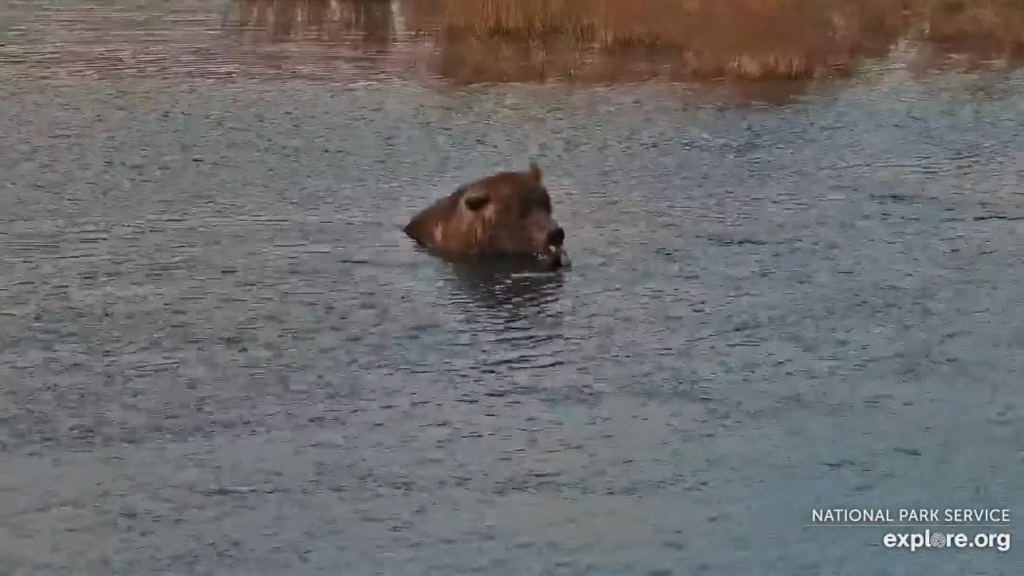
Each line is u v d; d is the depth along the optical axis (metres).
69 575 11.81
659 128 27.12
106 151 25.92
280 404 14.92
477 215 19.17
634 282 18.28
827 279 18.39
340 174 24.11
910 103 29.14
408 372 15.66
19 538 12.37
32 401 15.02
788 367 15.68
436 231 19.77
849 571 11.77
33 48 36.62
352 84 31.73
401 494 13.03
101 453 13.91
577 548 12.09
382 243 20.03
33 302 17.84
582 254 19.39
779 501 12.85
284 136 26.94
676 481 13.21
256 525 12.53
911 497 12.90
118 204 22.41
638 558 11.93
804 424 14.33
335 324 17.00
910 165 24.31
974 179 23.36
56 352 16.30
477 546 12.14
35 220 21.47
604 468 13.46
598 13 36.72
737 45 33.62
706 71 32.12
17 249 19.98
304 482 13.27
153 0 45.94
